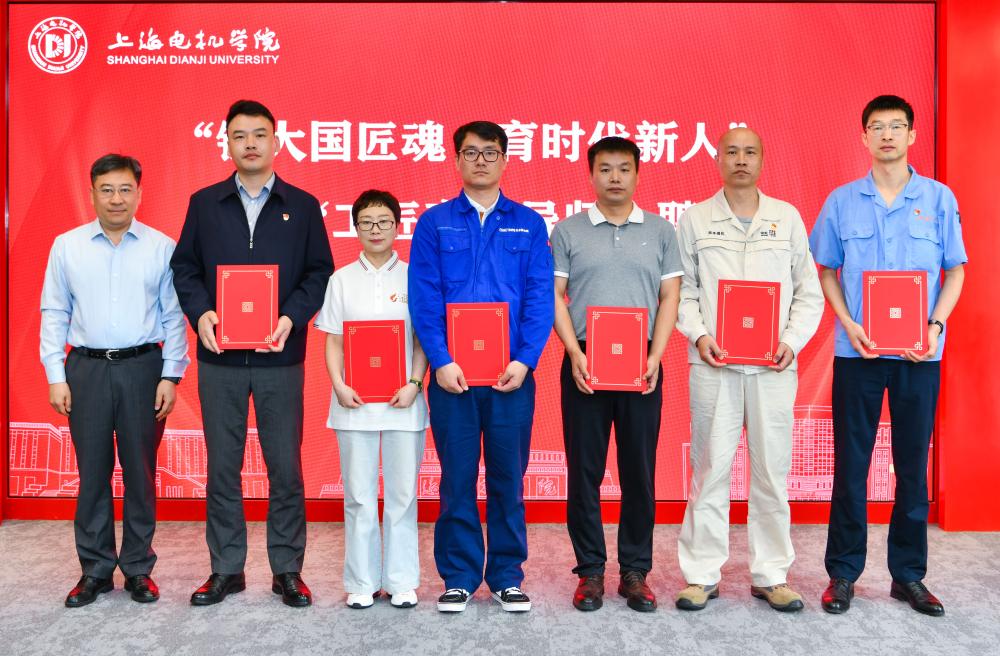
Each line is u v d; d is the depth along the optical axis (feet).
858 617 7.90
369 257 8.31
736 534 10.72
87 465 8.19
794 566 9.43
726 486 8.31
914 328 7.95
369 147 11.17
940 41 10.71
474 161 7.87
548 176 11.15
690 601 8.02
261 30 11.09
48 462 11.16
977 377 10.59
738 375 8.20
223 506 8.32
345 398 7.97
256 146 8.00
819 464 11.16
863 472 8.24
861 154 10.98
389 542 8.18
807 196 11.04
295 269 8.31
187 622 7.75
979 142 10.47
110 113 11.04
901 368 8.11
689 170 11.12
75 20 11.00
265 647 7.20
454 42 11.10
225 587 8.36
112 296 8.16
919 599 8.03
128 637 7.41
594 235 8.30
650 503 8.29
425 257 8.02
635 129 11.11
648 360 8.09
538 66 11.10
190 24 11.05
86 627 7.63
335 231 11.24
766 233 8.19
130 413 8.20
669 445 11.29
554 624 7.72
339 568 9.37
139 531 8.34
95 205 8.13
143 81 11.05
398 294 8.24
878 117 8.21
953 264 8.34
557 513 11.23
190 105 11.09
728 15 11.02
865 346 7.99
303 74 11.12
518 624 7.72
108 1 11.01
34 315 11.09
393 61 11.12
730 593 8.56
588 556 8.27
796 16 10.98
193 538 10.46
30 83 11.00
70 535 10.51
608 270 8.18
